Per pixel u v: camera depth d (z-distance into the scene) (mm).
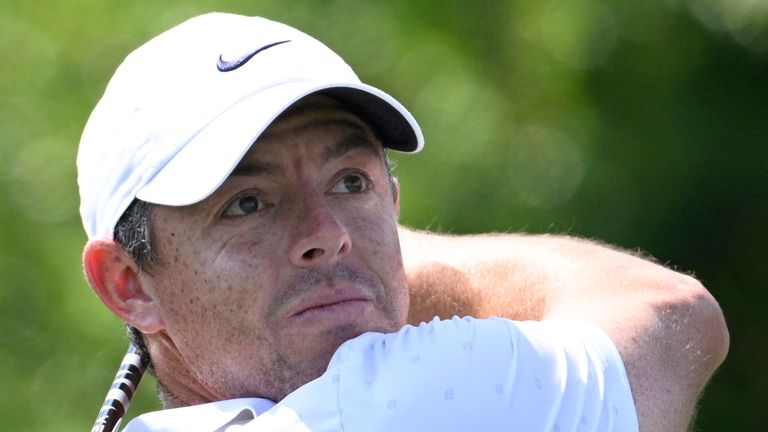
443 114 21297
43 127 21953
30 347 21344
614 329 9117
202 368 9117
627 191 21516
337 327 8766
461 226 20672
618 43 21844
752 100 22297
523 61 21828
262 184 8742
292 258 8695
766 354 23297
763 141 22109
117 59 21828
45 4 22172
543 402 8367
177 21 21359
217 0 21297
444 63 21500
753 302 23062
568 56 21812
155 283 9094
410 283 11172
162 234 8930
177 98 8773
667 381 9008
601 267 10477
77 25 21984
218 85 8742
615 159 21656
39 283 21500
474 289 10984
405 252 11586
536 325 8742
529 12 21844
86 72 21953
